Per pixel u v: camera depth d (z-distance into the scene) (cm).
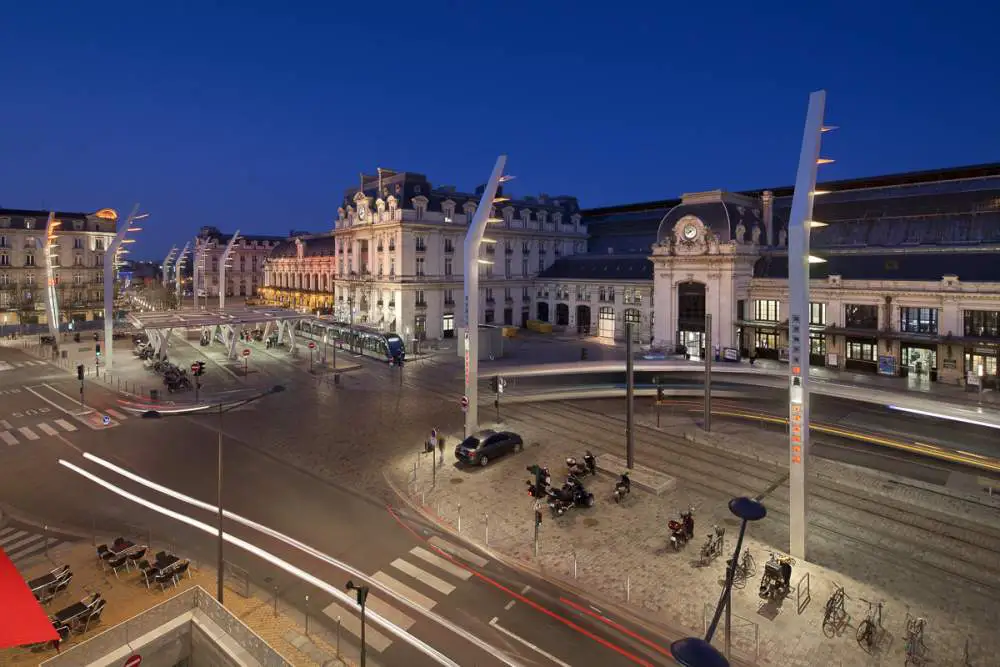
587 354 7288
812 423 4203
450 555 2464
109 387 5509
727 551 2447
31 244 9881
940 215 6178
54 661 1705
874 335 5475
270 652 1738
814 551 2428
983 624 1952
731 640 1892
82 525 2731
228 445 3819
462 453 3403
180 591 2197
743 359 6662
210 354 7400
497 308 9425
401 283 8294
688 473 3306
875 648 1844
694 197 7012
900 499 2922
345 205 9838
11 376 6031
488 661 1842
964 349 5103
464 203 8994
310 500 2994
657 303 7275
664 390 5156
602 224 10900
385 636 1959
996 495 2953
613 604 2120
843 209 7019
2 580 1630
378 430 4138
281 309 8044
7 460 3566
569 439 3906
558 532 2630
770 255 6819
